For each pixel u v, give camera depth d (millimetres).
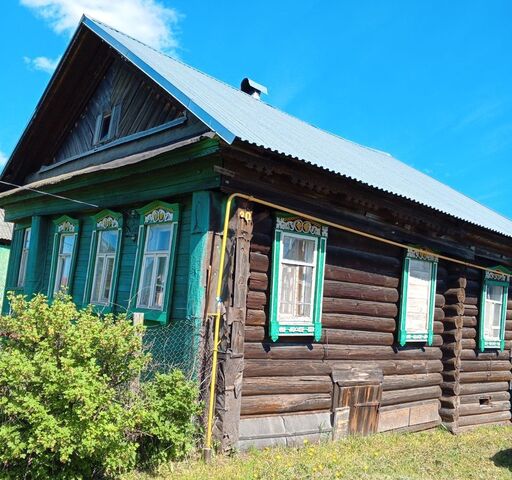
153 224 8453
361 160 11406
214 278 7035
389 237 9391
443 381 10633
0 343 5457
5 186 13172
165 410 6070
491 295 12367
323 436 8086
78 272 10453
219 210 7184
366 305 9039
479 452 8531
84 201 10195
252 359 7445
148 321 8047
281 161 7109
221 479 5805
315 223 8156
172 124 8570
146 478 5680
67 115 12031
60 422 4789
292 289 8008
